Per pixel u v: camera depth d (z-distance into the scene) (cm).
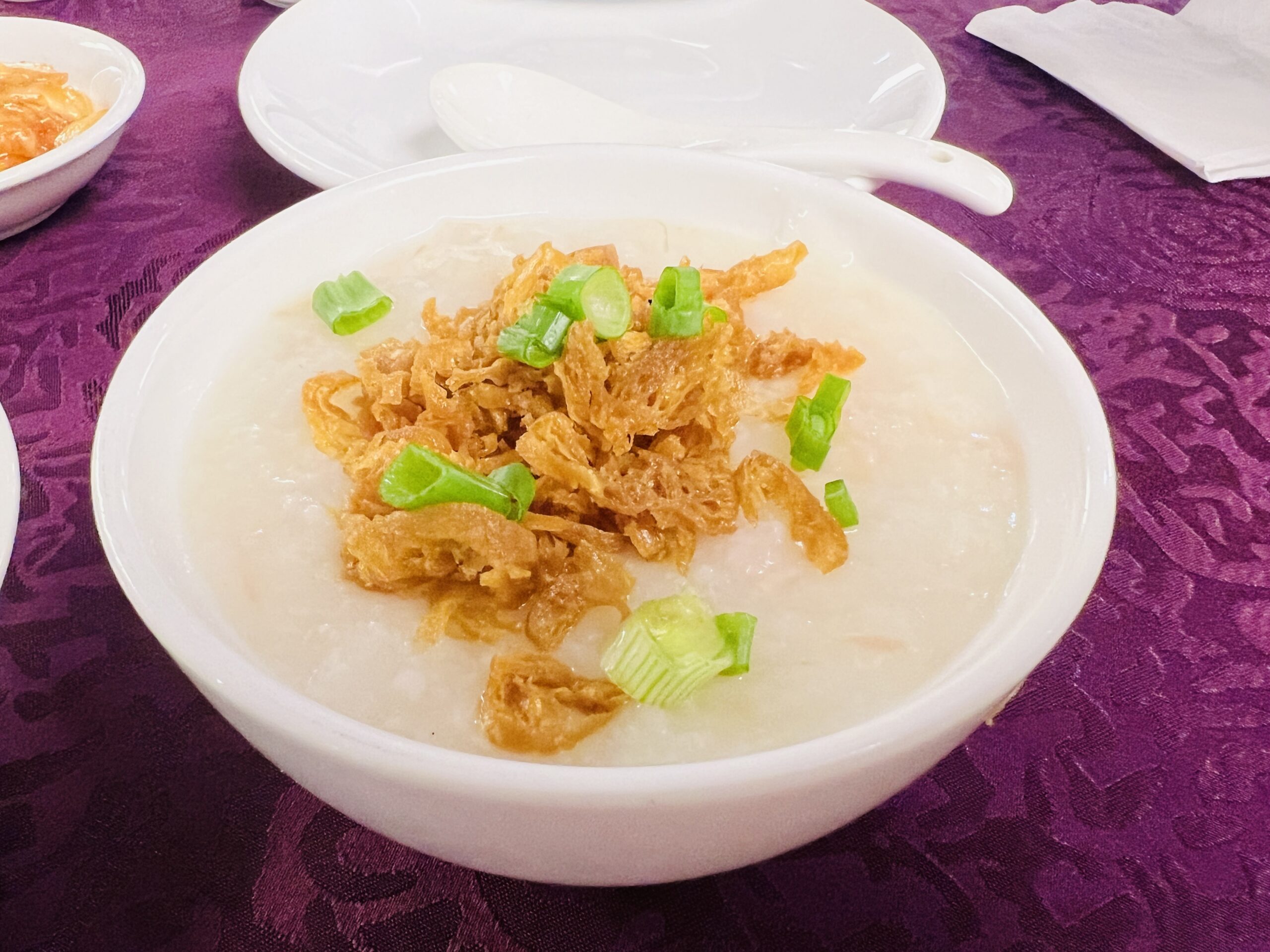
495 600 13
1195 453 20
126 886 14
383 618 14
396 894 14
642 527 14
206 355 16
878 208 18
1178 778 15
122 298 22
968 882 14
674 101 28
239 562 14
